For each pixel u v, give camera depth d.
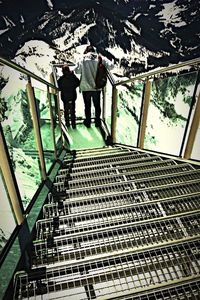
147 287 1.26
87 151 4.52
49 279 1.35
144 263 1.44
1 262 1.41
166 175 2.63
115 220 1.90
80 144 5.18
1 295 1.22
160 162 3.18
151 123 3.80
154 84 3.52
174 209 2.01
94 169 3.27
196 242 1.54
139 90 3.87
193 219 1.81
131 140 4.52
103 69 4.79
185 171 2.70
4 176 1.56
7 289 1.27
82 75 4.92
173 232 1.71
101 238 1.67
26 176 2.60
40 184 2.47
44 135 3.38
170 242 1.54
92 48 10.27
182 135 3.09
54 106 3.83
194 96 2.75
